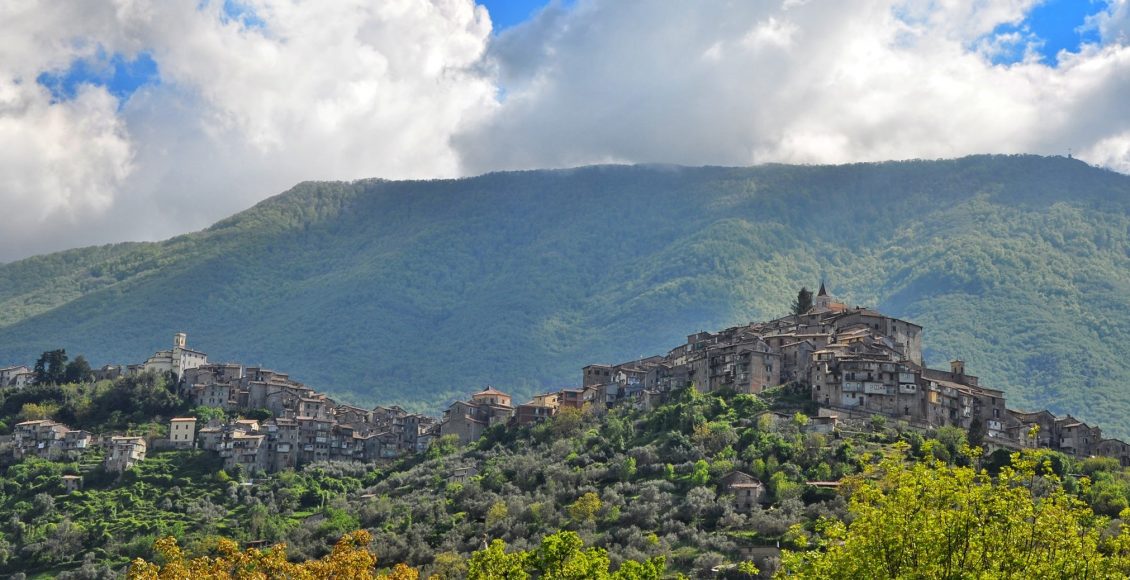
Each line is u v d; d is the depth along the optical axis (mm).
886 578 116938
